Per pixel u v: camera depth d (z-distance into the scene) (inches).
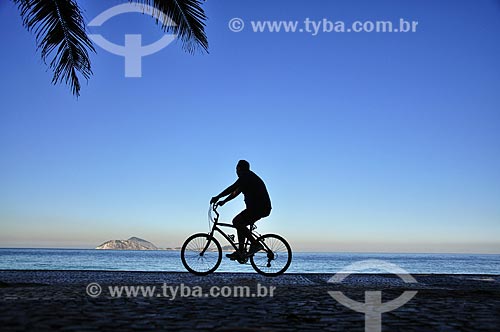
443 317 214.1
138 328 178.2
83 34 438.6
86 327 178.1
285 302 261.7
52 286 339.9
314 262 3649.1
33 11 422.6
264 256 424.5
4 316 199.8
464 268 2361.0
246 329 175.0
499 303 264.8
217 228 429.1
